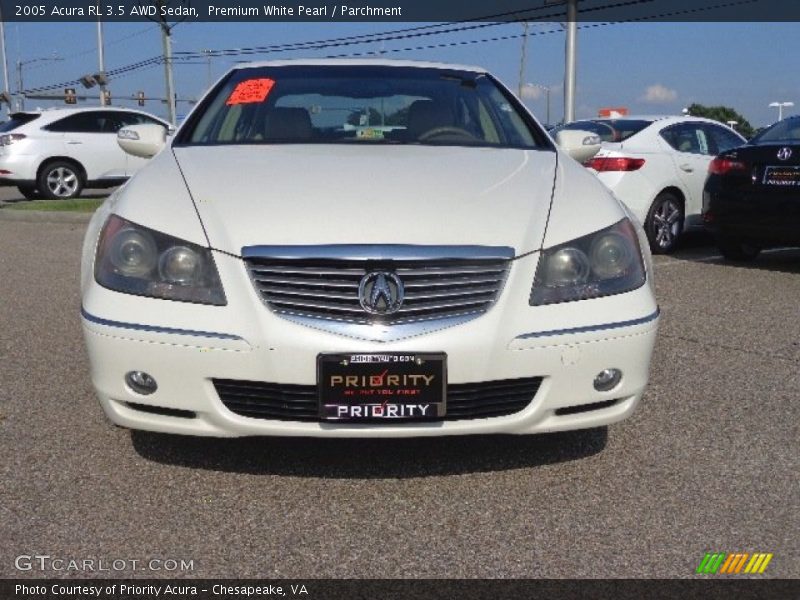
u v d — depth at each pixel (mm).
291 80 4512
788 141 7422
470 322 2920
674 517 2982
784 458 3482
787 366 4719
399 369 2879
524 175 3535
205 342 2893
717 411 4020
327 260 2902
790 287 6977
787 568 2656
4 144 15141
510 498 3123
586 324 3012
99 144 15734
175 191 3281
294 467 3355
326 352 2863
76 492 3148
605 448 3580
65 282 7504
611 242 3168
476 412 2977
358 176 3395
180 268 2975
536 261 3033
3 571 2617
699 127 9266
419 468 3357
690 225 9023
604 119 9273
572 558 2719
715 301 6410
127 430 3736
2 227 12227
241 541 2814
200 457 3445
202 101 4395
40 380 4488
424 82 4543
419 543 2809
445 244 2961
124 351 2965
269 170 3469
